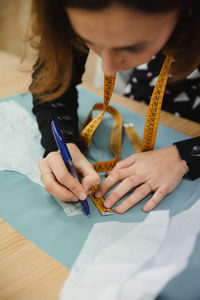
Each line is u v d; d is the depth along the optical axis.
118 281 0.40
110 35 0.39
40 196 0.58
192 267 0.41
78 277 0.43
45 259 0.46
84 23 0.39
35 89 0.73
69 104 0.80
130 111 0.91
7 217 0.53
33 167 0.65
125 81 1.21
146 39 0.41
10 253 0.46
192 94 1.04
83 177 0.61
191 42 0.50
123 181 0.61
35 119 0.81
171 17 0.40
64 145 0.57
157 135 0.80
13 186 0.60
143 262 0.44
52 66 0.61
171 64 0.65
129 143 0.76
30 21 0.55
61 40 0.52
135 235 0.50
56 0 0.45
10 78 1.01
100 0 0.35
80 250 0.47
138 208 0.57
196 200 0.59
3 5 1.94
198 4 0.44
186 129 0.84
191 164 0.65
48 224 0.52
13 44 2.07
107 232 0.50
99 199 0.59
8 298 0.40
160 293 0.39
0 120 0.79
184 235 0.48
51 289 0.42
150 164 0.64
